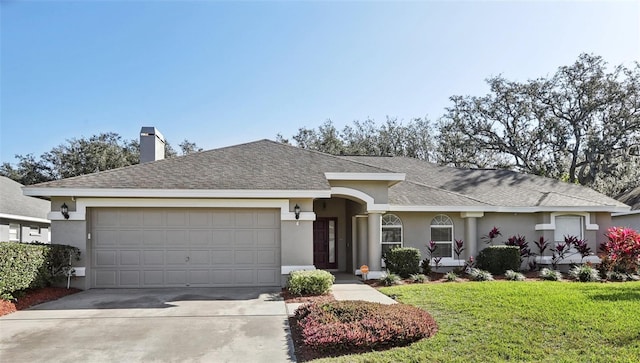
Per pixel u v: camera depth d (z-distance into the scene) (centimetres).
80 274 1425
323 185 1525
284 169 1655
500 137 3778
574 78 3431
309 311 969
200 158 1698
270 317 1052
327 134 4678
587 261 1961
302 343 848
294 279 1321
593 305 1021
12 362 753
